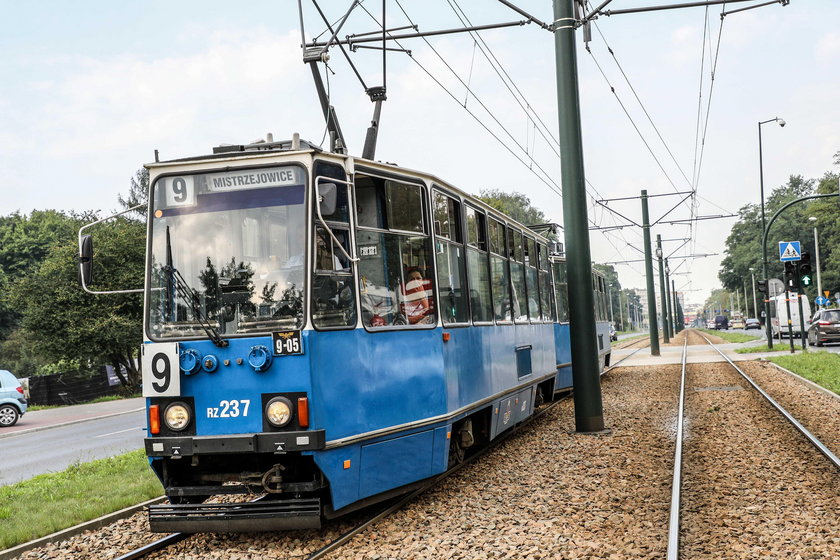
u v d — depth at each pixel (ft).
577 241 46.52
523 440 43.65
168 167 25.31
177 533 26.35
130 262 141.69
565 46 46.68
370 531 25.08
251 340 24.04
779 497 27.12
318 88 38.52
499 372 38.22
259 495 30.42
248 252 24.57
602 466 34.53
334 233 25.11
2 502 34.24
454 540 23.45
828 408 50.65
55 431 78.43
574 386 46.21
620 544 22.20
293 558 22.61
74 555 24.85
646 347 180.14
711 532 23.20
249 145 26.50
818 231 300.81
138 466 41.75
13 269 251.19
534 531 24.09
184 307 24.68
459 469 35.27
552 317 55.88
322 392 23.99
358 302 25.67
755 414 49.37
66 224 257.75
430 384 28.99
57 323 135.95
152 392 24.47
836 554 20.44
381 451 26.35
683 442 40.29
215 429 24.11
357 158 26.12
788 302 110.22
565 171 47.14
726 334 275.18
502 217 41.37
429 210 30.09
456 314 32.22
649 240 134.31
